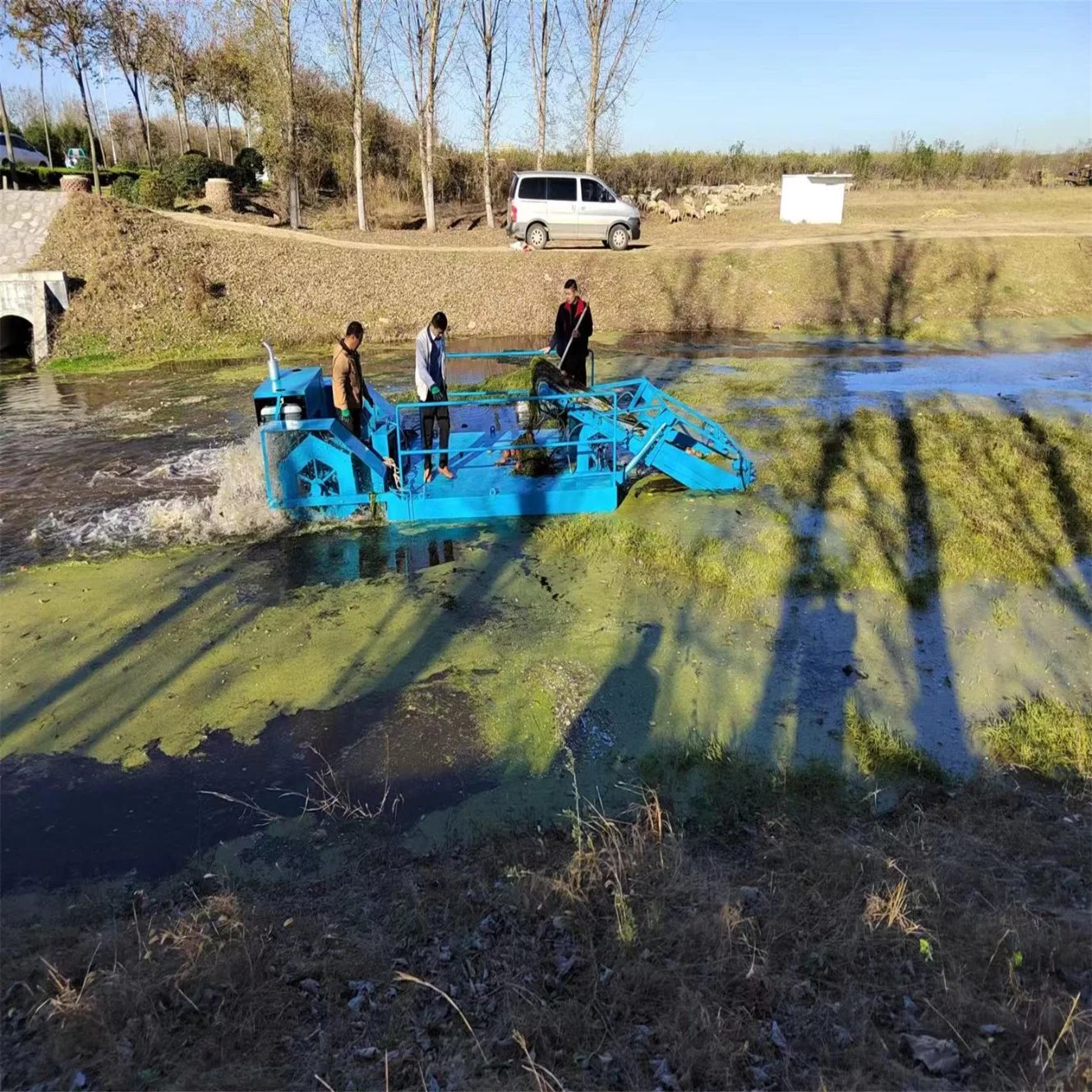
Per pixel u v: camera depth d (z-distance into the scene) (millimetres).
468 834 4379
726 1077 2900
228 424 12164
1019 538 7770
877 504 8508
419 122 27469
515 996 3262
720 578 7129
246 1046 3082
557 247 23672
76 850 4301
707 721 5297
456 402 8969
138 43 30422
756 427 11164
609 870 3871
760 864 4066
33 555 7695
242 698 5543
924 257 21766
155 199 27469
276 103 26453
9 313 17484
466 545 7871
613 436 8688
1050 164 43344
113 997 3195
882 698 5566
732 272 21156
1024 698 5562
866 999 3215
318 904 3902
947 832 4246
